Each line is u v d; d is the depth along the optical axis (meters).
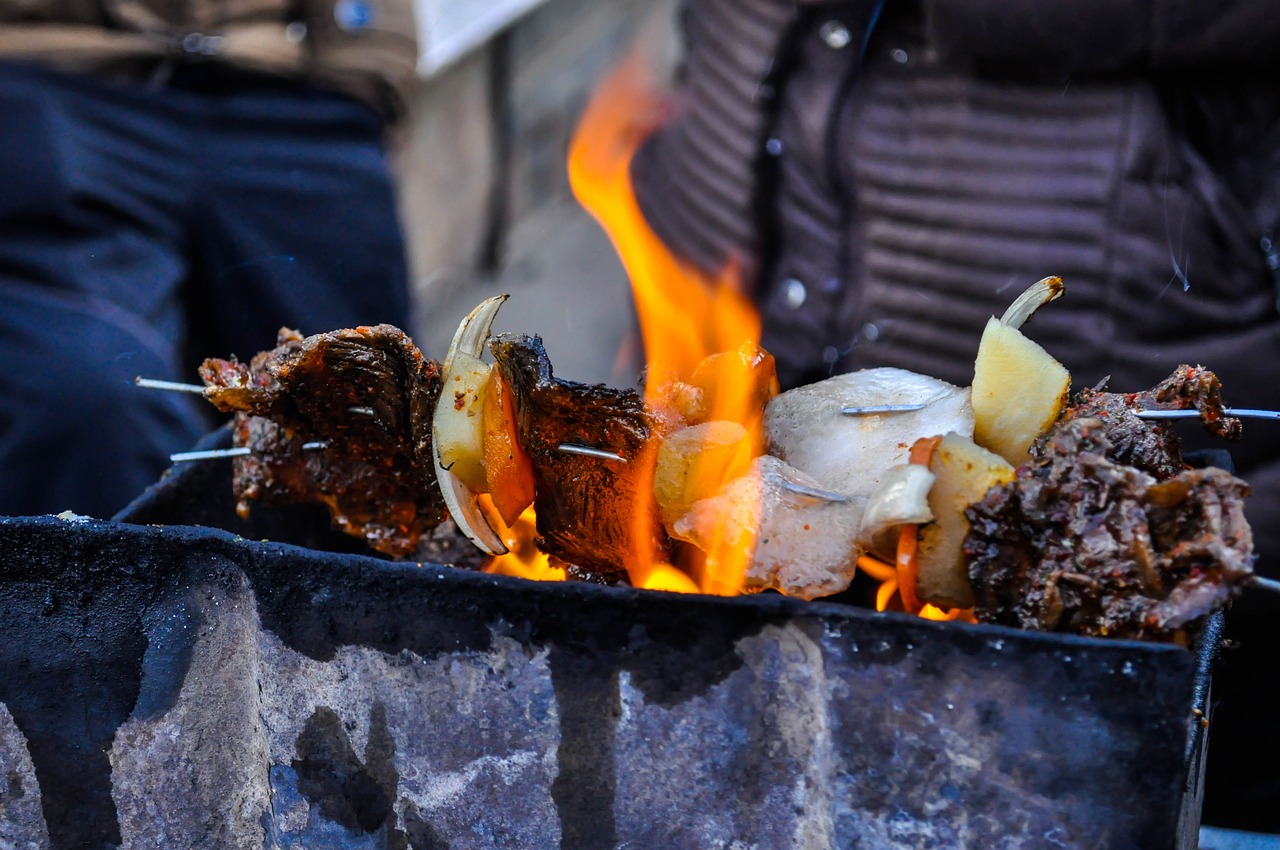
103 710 1.33
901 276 2.22
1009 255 2.11
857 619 1.07
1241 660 1.94
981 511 1.13
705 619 1.11
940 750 1.09
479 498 1.51
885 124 2.16
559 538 1.34
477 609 1.16
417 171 4.52
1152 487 1.09
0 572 1.29
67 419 2.49
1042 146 2.04
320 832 1.31
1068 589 1.11
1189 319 2.04
